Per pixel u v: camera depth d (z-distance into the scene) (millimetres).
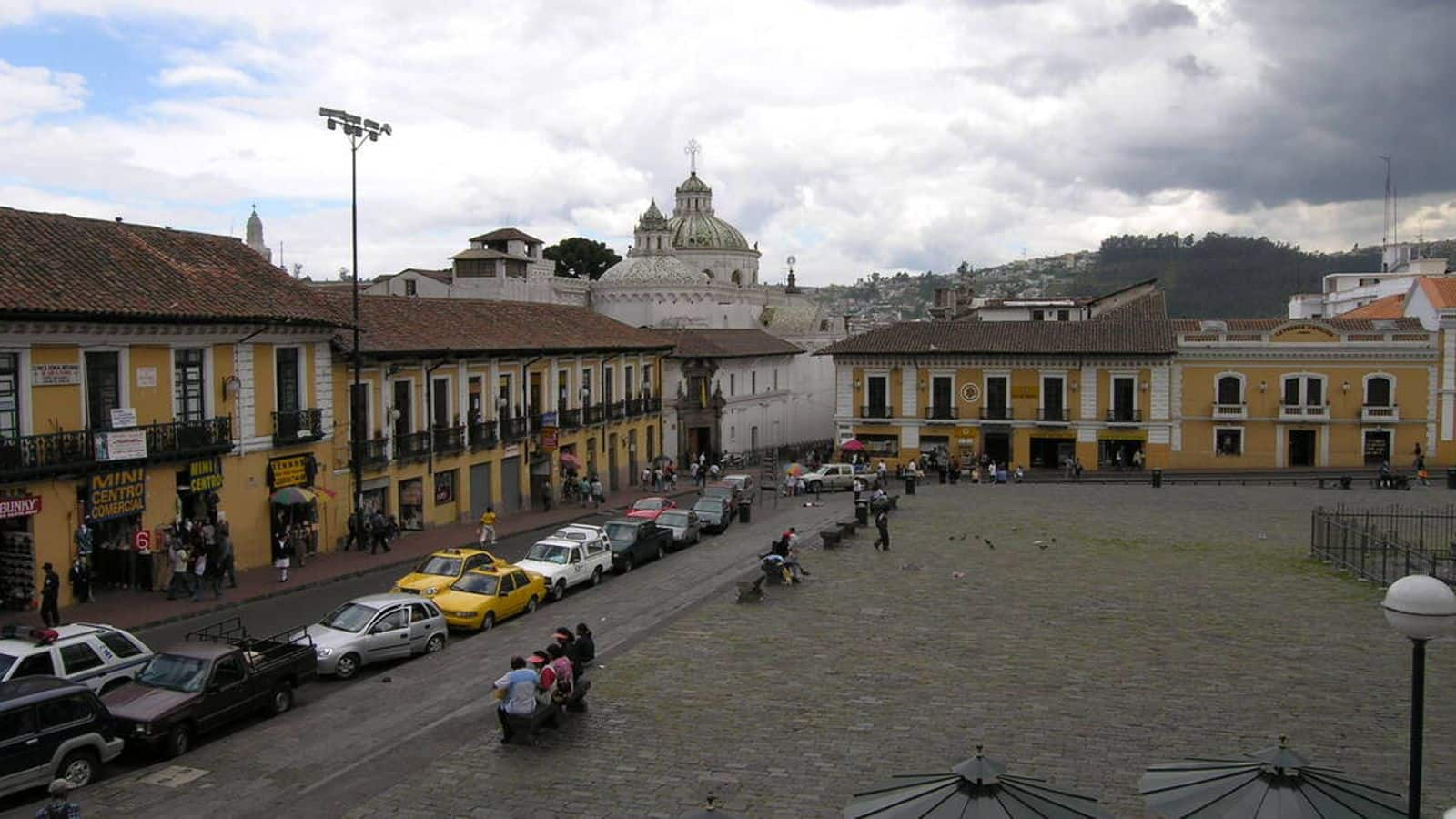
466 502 43188
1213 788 9516
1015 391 62344
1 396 24844
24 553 25547
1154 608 24578
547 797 13867
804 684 18547
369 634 21500
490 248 79500
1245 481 54438
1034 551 33031
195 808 14070
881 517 33344
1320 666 19453
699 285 82625
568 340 51406
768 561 27562
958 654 20469
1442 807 12844
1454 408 57844
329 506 35562
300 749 16453
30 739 14477
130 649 18828
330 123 33000
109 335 27047
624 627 24016
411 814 13477
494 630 25031
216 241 34875
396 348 37938
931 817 9031
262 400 32438
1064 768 14367
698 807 13383
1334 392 59156
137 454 27469
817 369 92062
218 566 28125
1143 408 60562
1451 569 27328
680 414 68938
